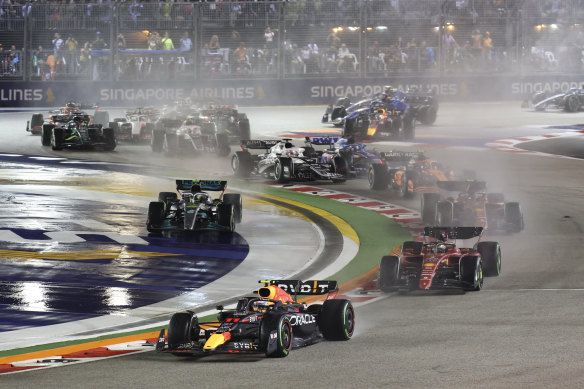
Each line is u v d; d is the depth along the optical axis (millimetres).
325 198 105938
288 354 44781
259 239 84625
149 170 128875
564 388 36781
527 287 62812
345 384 38531
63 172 127000
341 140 119812
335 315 47500
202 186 90000
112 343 50469
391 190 110812
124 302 62094
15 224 90750
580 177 119812
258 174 121438
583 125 174750
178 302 62156
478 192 84625
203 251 79375
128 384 39719
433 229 65875
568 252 75312
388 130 153625
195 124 144250
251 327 44812
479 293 61219
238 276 70375
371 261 75062
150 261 75375
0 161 137000
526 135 162500
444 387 37562
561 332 48469
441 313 55156
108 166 132500
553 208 97312
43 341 51469
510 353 43625
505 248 77375
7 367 44500
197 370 41969
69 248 80062
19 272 71062
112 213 97312
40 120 168250
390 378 39344
